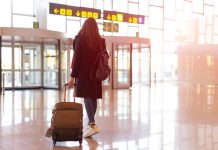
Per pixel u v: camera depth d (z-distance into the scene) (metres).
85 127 5.95
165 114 7.52
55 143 4.61
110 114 7.50
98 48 5.02
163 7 24.08
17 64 16.41
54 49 15.94
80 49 4.95
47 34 14.62
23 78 16.53
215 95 12.64
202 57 20.27
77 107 4.64
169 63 24.45
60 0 18.73
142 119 6.80
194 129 5.73
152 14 23.64
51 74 16.25
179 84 21.14
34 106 8.98
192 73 20.83
